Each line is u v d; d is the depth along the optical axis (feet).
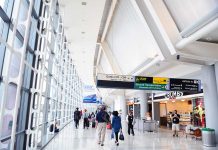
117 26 46.55
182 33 24.93
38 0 20.36
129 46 46.19
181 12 26.37
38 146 22.70
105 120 27.78
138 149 24.95
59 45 38.45
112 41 55.57
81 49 54.13
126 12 38.29
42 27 20.44
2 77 11.54
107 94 98.94
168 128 59.93
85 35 44.32
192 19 25.22
